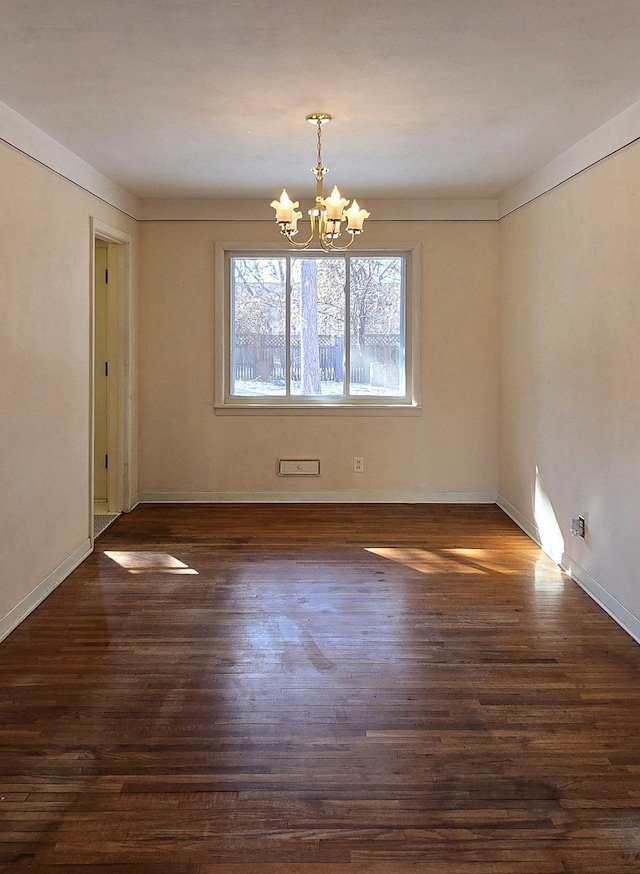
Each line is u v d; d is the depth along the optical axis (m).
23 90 3.36
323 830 2.11
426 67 3.13
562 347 4.55
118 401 5.97
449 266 6.24
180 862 1.98
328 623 3.66
